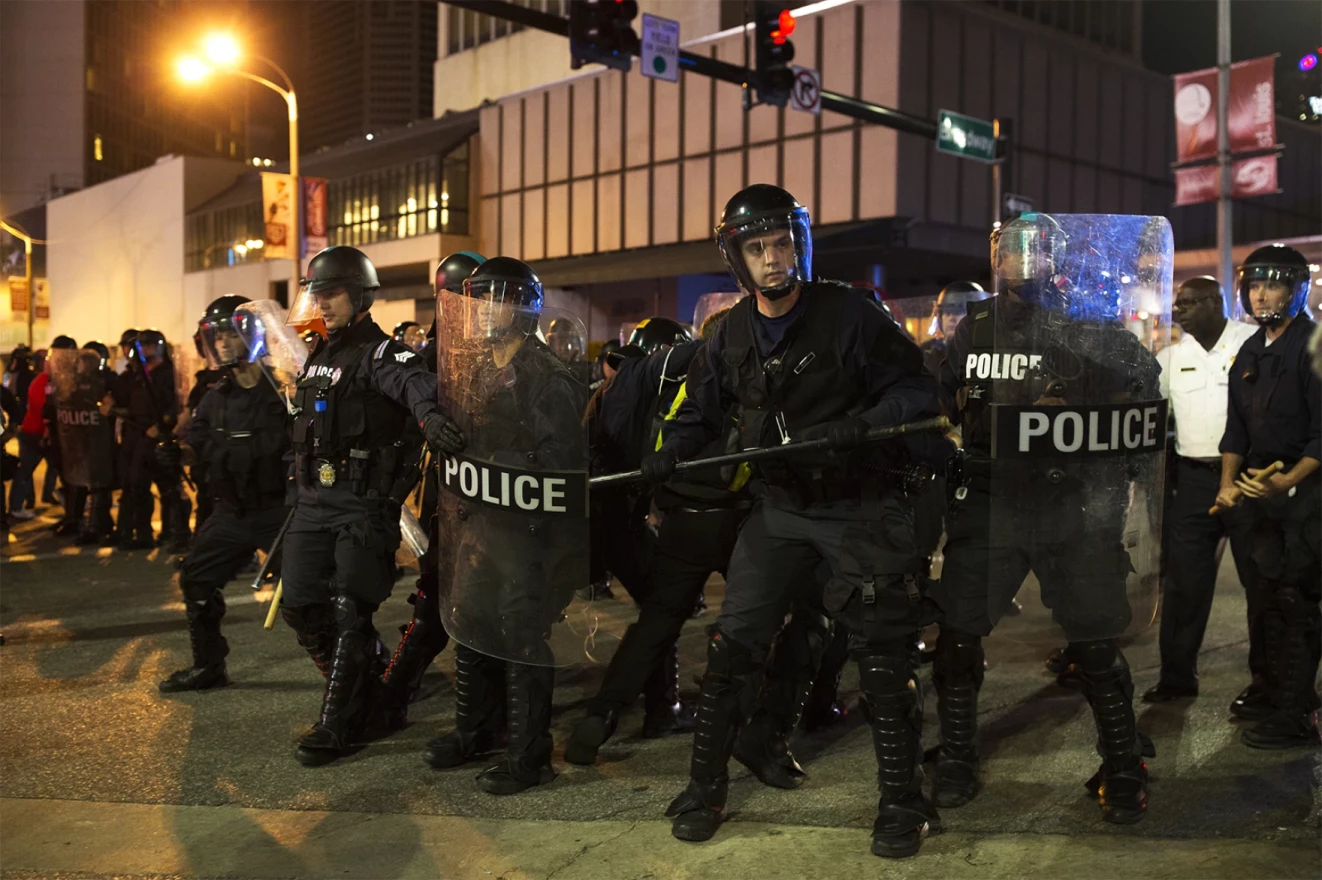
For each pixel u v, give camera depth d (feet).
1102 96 97.91
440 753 12.70
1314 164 121.39
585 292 103.19
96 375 30.40
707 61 40.32
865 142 82.58
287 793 12.01
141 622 21.03
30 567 27.30
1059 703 14.98
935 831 10.61
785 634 12.16
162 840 10.79
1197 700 14.85
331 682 13.11
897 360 10.25
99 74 285.43
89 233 191.01
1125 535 10.40
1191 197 48.98
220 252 151.33
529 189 110.83
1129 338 10.32
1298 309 13.00
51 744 13.75
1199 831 10.52
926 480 10.30
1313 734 12.91
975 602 11.08
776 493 10.49
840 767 12.64
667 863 10.09
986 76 87.45
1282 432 12.84
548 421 11.04
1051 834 10.56
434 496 14.44
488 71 128.98
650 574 13.24
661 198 98.32
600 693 12.94
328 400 12.84
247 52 79.30
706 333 13.75
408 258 117.08
